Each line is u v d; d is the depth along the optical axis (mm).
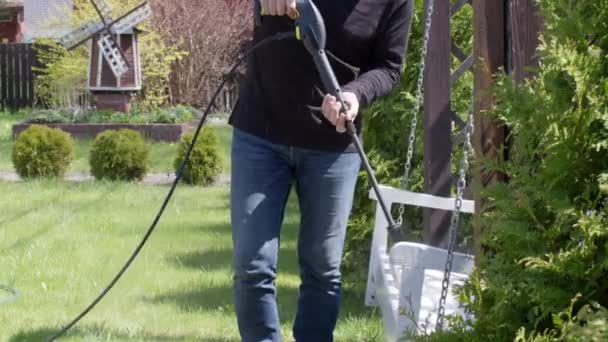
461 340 3074
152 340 6070
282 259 9156
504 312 2945
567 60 2828
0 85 29141
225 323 6535
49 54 27016
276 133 4430
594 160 2857
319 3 4406
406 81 7047
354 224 7258
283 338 6086
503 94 3070
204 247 9672
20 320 6617
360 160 4605
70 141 16062
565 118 2852
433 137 6348
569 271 2793
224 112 29125
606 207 2770
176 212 12117
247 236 4359
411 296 4445
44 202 12781
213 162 15430
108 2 25172
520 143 3043
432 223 6305
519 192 2963
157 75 25906
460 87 7258
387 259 5891
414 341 3402
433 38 6336
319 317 4672
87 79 25422
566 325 2703
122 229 10641
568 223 2875
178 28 28688
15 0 37500
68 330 6312
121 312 6895
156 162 17812
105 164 15531
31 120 21281
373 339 6047
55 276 8117
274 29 4422
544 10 3049
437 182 6348
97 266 8578
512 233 2932
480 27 4500
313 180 4492
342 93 4191
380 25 4496
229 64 29516
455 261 4441
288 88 4363
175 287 7781
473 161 3377
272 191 4434
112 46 23312
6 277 8055
